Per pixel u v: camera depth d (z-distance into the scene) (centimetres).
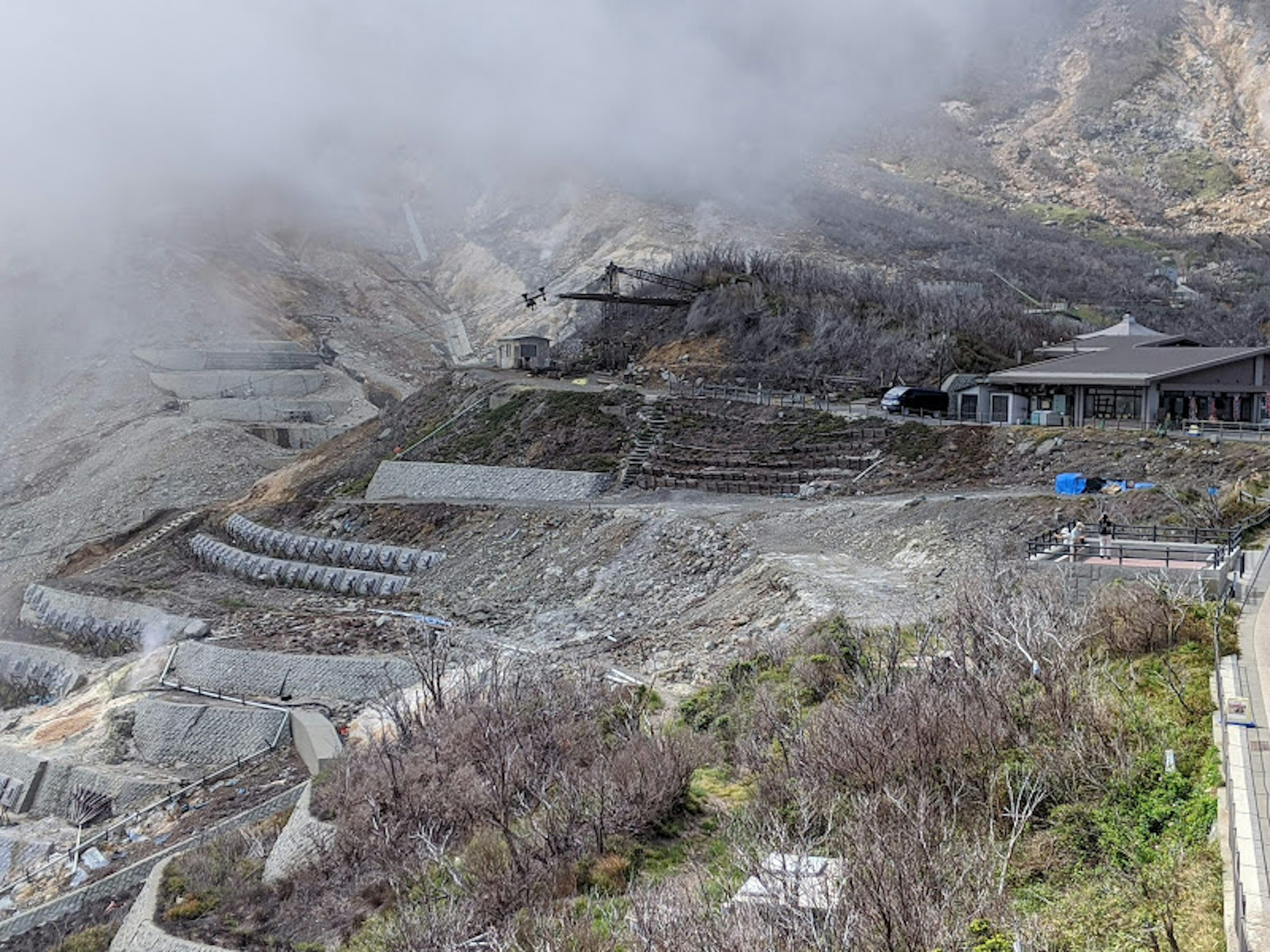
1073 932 1504
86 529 8569
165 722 4641
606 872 2120
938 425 5688
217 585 6550
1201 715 1956
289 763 4141
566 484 6088
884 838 1647
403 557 5897
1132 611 2414
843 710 2288
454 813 2614
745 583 4294
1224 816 1631
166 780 4334
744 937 1483
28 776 4562
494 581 5278
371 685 4466
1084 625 2447
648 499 5688
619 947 1717
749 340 7756
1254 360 5500
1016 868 1709
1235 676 2091
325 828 2991
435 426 7531
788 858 1703
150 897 2944
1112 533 3322
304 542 6556
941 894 1539
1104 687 2139
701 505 5375
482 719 2925
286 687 4662
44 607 6850
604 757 2578
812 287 8538
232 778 4203
